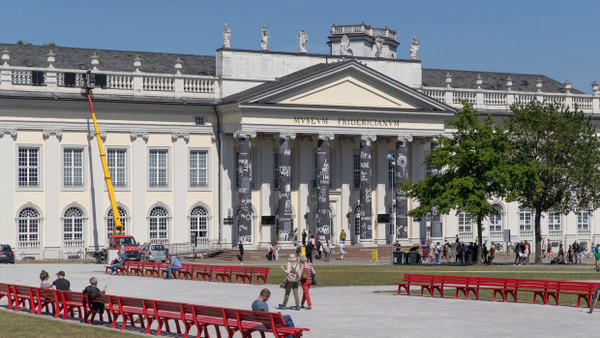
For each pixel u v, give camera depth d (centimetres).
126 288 4981
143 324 3400
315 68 8981
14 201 8025
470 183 7450
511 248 10194
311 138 9044
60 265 7169
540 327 3338
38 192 8119
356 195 9369
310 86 8756
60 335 3128
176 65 8788
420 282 4572
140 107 8506
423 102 9262
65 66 8669
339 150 9306
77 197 8269
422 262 8681
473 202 7494
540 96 10256
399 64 9650
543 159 8031
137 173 8525
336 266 7438
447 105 9356
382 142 9406
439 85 10406
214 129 8838
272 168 8988
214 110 8838
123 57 9131
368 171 9019
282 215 8625
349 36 11481
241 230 8512
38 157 8131
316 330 3247
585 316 3669
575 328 3316
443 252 8869
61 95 8162
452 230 9925
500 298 4438
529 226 10388
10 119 7988
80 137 8281
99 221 8350
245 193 8531
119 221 8081
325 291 4831
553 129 8094
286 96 8638
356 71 8950
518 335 3142
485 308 3950
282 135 8631
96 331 3241
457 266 7456
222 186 8806
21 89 8044
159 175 8656
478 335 3139
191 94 8781
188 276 6034
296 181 9088
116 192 8450
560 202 8256
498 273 6450
